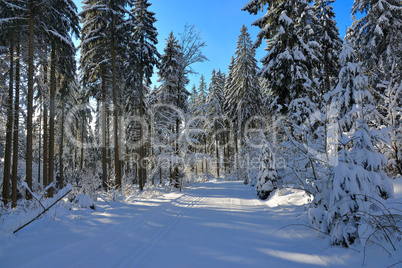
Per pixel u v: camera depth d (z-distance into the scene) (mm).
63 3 13906
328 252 3715
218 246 4184
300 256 3656
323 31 17312
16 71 13008
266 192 10828
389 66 12008
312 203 5504
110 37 15625
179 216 6945
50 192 13938
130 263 3400
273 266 3318
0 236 4113
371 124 6336
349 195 3979
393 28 14594
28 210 6496
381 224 3441
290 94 11797
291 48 12219
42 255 3494
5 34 12305
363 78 6027
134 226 5512
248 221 6211
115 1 15328
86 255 3627
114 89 15352
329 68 17891
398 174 6359
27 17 11805
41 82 14352
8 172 13281
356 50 17844
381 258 3098
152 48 18375
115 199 9930
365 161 4465
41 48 13570
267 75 13109
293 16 12180
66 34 15414
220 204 9562
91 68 17188
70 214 6262
